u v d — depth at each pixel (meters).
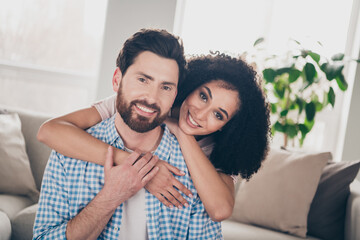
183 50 0.97
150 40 0.93
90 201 0.97
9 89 3.11
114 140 1.05
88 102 3.15
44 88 3.13
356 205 1.82
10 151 1.91
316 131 3.13
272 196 1.94
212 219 1.04
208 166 1.06
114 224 1.00
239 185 2.12
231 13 3.12
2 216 1.61
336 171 1.99
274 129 2.58
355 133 2.91
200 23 3.14
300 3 3.08
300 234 1.88
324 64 2.48
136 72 0.93
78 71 3.23
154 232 1.01
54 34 3.18
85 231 0.92
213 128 1.09
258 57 2.95
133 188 0.94
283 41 3.11
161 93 0.94
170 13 2.86
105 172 0.95
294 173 1.96
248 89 1.12
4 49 3.15
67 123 1.08
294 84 2.68
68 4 3.17
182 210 1.04
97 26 3.20
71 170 1.02
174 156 1.08
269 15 3.10
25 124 2.11
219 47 3.14
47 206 1.01
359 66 2.89
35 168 2.03
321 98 2.94
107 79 2.87
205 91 1.08
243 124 1.16
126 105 0.94
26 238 1.61
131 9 2.85
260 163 1.23
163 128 1.11
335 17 3.07
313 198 1.98
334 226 1.95
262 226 1.96
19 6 3.13
